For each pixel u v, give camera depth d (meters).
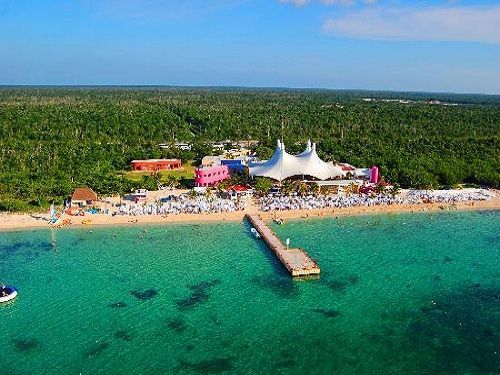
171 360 64.25
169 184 149.12
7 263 94.50
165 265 94.25
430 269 93.25
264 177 144.62
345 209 129.62
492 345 68.00
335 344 68.06
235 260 96.88
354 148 194.12
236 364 63.50
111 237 109.31
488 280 88.75
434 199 136.62
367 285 86.19
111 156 173.88
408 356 65.38
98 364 63.25
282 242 105.50
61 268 92.50
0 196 127.94
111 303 79.00
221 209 126.56
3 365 62.72
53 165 154.75
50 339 68.75
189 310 77.06
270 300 80.38
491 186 152.50
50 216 120.00
